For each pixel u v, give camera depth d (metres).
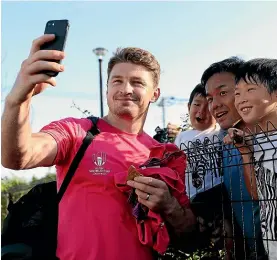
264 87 2.22
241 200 2.09
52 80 1.51
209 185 2.50
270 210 1.98
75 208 1.90
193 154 2.36
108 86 2.19
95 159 1.95
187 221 2.09
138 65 2.15
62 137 1.90
